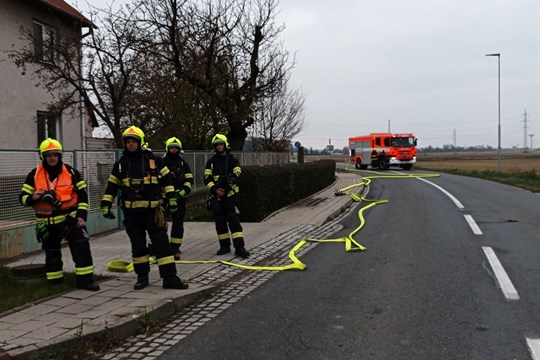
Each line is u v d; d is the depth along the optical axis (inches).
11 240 325.1
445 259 315.9
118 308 214.4
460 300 230.7
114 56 554.9
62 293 237.6
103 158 424.2
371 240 389.7
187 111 721.0
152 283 262.1
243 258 327.9
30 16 635.5
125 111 605.9
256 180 474.6
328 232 431.2
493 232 410.6
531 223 454.3
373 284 262.2
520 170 1444.4
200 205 594.6
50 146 240.8
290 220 483.2
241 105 745.6
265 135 1354.6
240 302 238.1
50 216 242.8
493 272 280.5
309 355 172.6
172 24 629.9
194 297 242.8
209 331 199.6
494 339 183.2
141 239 250.7
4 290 238.7
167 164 312.5
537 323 199.0
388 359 167.8
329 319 209.6
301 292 251.8
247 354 174.9
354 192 753.0
